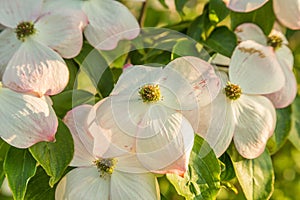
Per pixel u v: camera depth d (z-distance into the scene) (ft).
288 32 1.88
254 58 1.58
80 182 1.46
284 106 1.64
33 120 1.42
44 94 1.46
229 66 1.57
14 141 1.42
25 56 1.50
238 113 1.56
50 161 1.43
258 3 1.54
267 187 1.57
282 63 1.70
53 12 1.53
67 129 1.45
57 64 1.49
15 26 1.53
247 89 1.58
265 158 1.61
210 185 1.45
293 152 2.25
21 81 1.46
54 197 1.50
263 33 1.70
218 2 1.67
